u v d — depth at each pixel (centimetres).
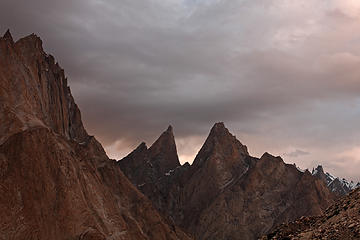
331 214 4694
